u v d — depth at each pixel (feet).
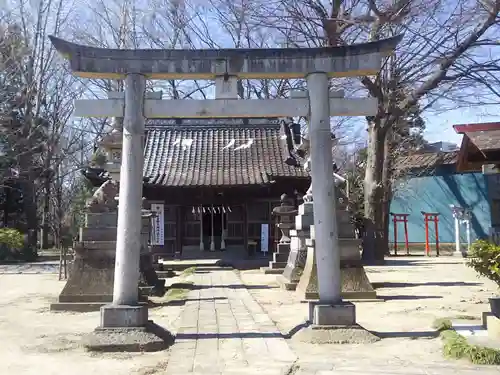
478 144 36.35
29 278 61.41
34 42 109.91
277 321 31.19
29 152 105.09
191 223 88.58
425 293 43.60
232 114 27.37
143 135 26.91
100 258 38.24
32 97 109.50
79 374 20.06
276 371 19.88
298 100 27.53
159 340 24.11
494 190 103.76
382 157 80.12
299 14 58.59
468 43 53.88
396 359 21.58
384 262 78.33
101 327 24.76
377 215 79.82
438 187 111.96
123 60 26.73
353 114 27.94
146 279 44.01
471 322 29.45
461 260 84.23
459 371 19.58
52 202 141.18
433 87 64.28
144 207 59.31
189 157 90.38
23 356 23.00
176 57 26.96
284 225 66.44
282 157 88.63
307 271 42.52
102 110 26.96
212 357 22.06
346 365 20.65
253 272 66.59
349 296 40.19
